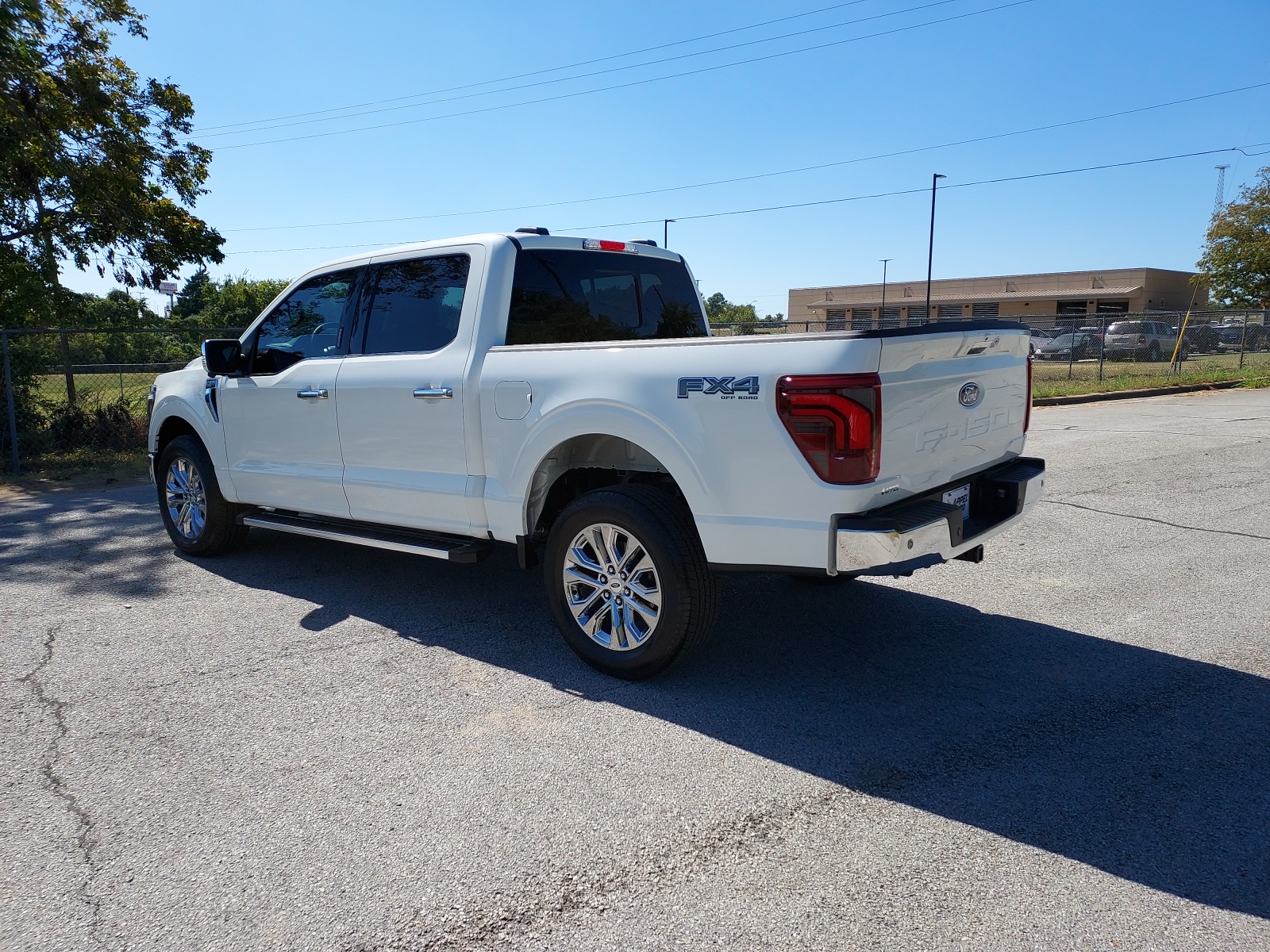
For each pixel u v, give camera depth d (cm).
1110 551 609
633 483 407
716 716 369
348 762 335
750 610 503
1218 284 3628
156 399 657
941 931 236
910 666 420
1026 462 454
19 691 406
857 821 289
